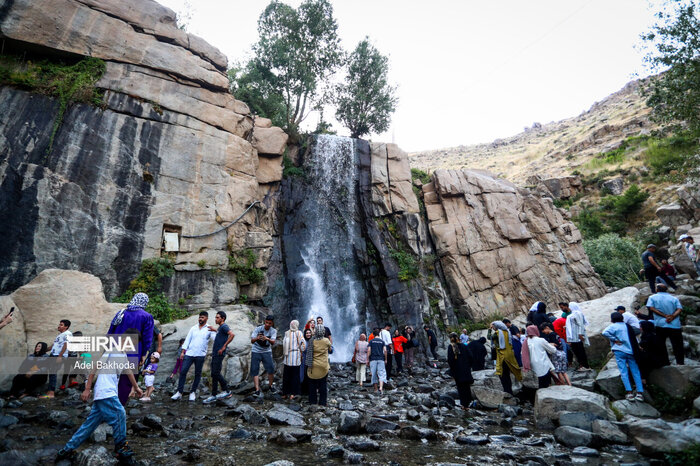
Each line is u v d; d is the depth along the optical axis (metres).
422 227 22.98
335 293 19.78
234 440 5.44
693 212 20.17
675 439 5.00
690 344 8.19
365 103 26.88
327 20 24.58
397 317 19.30
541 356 8.12
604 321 10.77
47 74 12.54
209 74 15.71
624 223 35.84
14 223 10.60
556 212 25.33
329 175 22.45
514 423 7.18
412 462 4.89
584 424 6.22
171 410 7.04
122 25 14.04
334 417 7.12
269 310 14.96
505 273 22.22
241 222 15.40
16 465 3.90
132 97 13.72
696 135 14.84
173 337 10.81
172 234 13.43
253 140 18.06
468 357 8.34
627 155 45.16
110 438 5.25
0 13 11.91
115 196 12.48
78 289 9.85
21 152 11.26
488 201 23.56
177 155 14.20
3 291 9.98
